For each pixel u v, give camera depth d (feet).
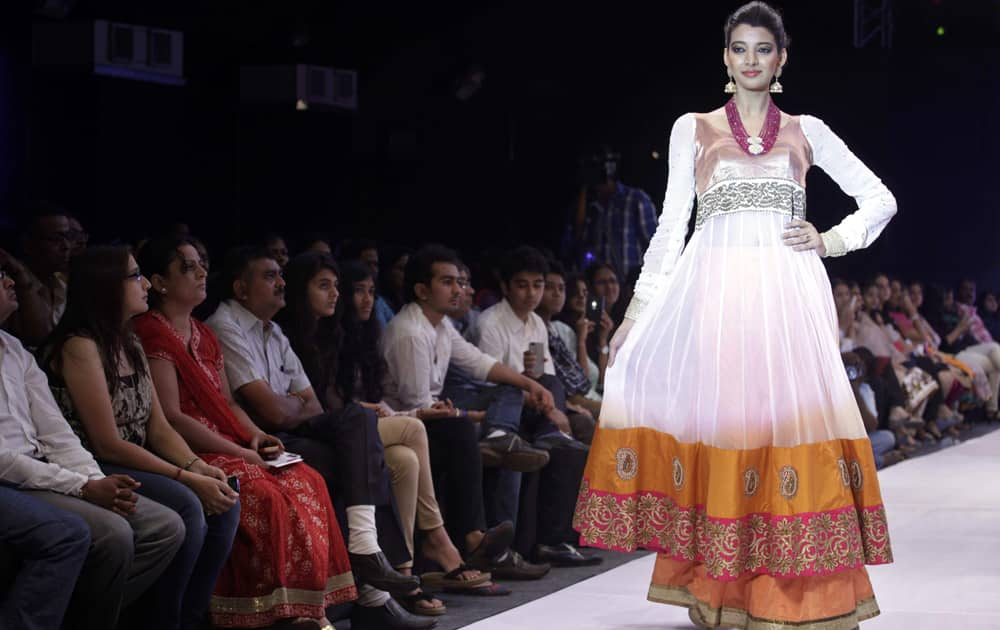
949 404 34.53
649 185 47.70
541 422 18.01
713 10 46.60
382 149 47.19
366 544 13.30
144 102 40.52
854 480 11.39
